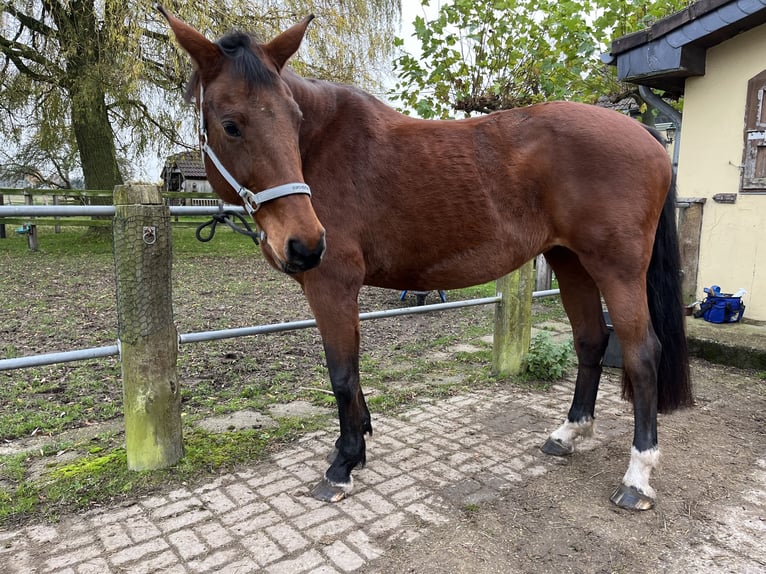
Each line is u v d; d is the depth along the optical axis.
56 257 9.20
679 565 1.72
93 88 9.98
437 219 2.08
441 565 1.72
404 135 2.12
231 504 2.08
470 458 2.50
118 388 3.38
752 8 3.66
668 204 2.24
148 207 2.15
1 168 16.48
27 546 1.81
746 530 1.92
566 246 2.18
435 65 6.19
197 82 1.89
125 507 2.06
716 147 4.41
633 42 4.41
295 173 1.68
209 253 10.68
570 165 2.07
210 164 1.86
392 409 3.14
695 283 4.64
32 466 2.37
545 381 3.67
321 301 2.04
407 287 2.30
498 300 3.62
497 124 2.17
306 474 2.33
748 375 3.68
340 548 1.81
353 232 2.03
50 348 4.12
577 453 2.56
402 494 2.17
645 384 2.09
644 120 8.27
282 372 3.79
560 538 1.87
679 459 2.46
